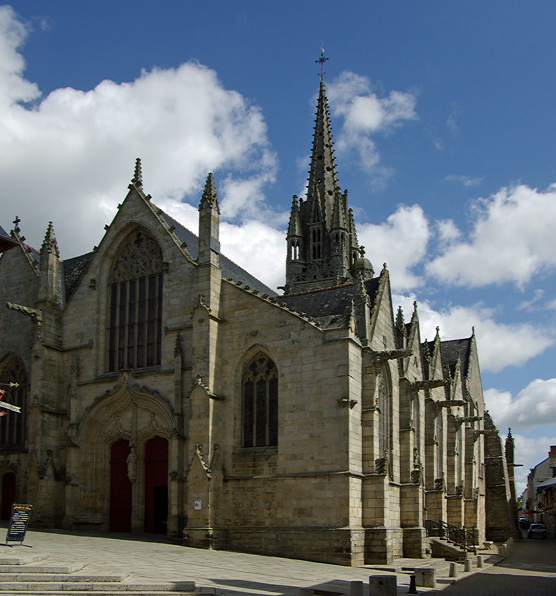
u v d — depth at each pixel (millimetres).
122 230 52781
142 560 34219
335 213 102125
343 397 43031
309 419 43688
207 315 46656
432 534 58125
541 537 115188
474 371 94875
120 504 49000
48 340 52219
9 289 58094
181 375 47188
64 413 51625
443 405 64938
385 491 43312
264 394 46000
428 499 60281
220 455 45031
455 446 70875
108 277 53156
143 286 51656
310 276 101938
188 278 48844
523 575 41750
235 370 46719
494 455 96438
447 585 34219
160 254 51219
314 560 41406
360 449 44188
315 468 42844
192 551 40469
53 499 49094
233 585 28531
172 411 46812
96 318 52125
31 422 50156
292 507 42906
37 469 49312
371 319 48656
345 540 40875
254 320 46750
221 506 44406
